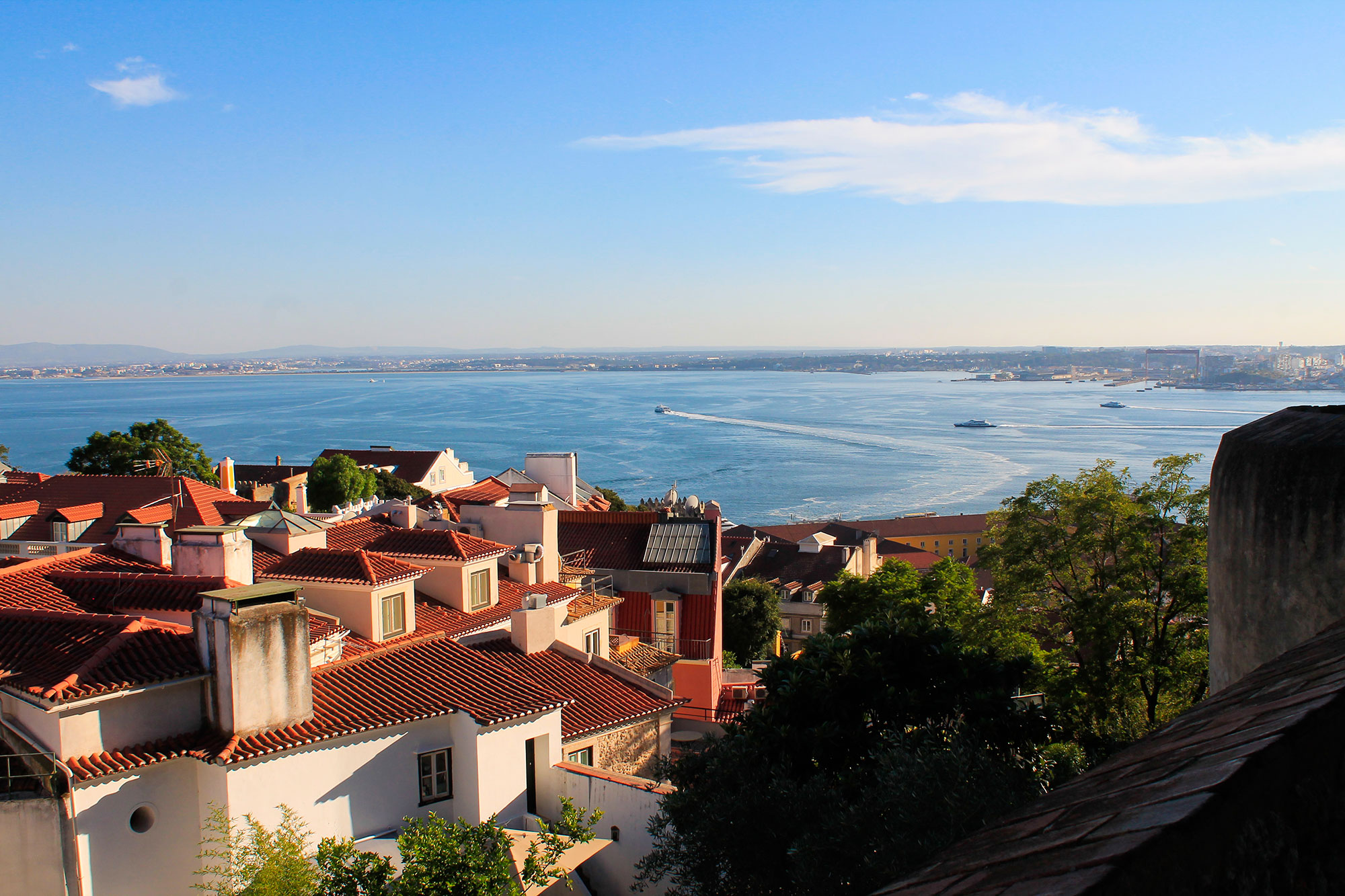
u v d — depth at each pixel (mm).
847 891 13938
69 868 19516
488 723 24500
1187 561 37469
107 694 20203
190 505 63969
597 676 30453
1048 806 4719
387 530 38750
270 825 21719
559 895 23297
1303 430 13547
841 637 21531
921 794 13750
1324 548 12656
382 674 25859
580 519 53344
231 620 21531
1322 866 3971
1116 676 36719
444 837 19234
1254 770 3879
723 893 16766
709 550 49188
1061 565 39688
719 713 44750
